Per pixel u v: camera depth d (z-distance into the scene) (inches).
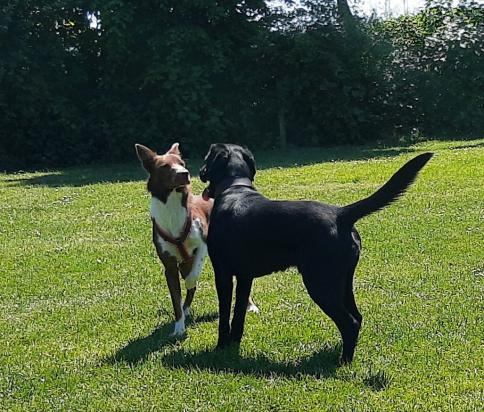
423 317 171.8
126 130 554.9
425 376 146.7
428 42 608.4
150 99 575.2
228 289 163.0
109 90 574.2
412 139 595.8
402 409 136.2
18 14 547.5
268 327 171.8
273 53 584.7
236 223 158.9
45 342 171.6
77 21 587.5
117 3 531.2
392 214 266.2
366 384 144.9
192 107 546.3
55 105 548.4
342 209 153.6
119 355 162.2
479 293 184.9
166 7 552.7
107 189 372.8
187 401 142.3
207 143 561.9
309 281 151.5
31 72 549.3
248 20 595.8
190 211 175.9
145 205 315.9
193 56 566.3
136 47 562.6
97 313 186.7
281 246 154.2
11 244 254.5
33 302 197.5
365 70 593.6
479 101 602.2
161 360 159.2
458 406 136.3
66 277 215.8
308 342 163.8
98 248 243.4
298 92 583.5
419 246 225.3
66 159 558.6
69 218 295.0
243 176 169.5
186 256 176.2
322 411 136.9
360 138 601.6
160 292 200.4
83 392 147.6
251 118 594.9
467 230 238.7
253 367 154.2
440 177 341.4
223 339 163.8
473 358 152.5
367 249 225.8
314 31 594.2
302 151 553.6
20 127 550.3
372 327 167.6
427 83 603.2
